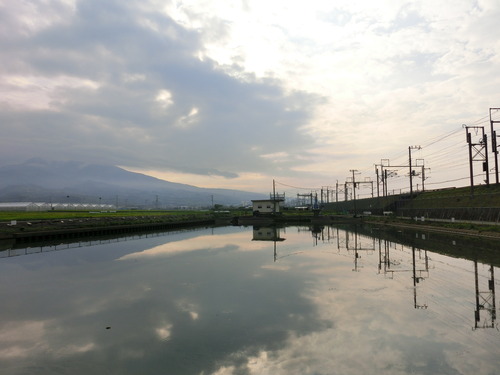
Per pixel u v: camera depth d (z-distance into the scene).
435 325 11.59
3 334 11.41
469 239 36.16
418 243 35.47
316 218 88.25
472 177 53.19
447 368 8.52
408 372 8.37
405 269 21.69
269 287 17.56
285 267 23.50
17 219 48.84
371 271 21.44
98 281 19.41
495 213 42.22
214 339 10.73
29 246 37.25
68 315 13.33
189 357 9.47
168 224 67.81
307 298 15.30
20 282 19.27
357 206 128.38
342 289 16.84
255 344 10.28
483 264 22.77
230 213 111.62
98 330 11.68
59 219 48.91
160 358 9.45
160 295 16.19
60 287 17.98
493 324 11.59
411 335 10.74
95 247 36.16
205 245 38.06
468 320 12.02
